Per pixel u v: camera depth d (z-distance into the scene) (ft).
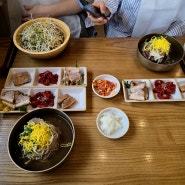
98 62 3.84
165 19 4.60
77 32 5.17
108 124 2.90
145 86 3.40
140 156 2.71
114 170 2.59
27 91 3.34
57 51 3.64
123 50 4.05
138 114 3.16
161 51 3.59
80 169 2.59
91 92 3.41
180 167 2.63
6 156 2.66
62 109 3.09
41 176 2.52
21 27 3.93
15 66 3.72
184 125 3.03
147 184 2.48
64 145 2.73
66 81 3.45
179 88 3.45
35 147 2.46
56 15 4.97
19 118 3.00
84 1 4.17
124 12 4.71
